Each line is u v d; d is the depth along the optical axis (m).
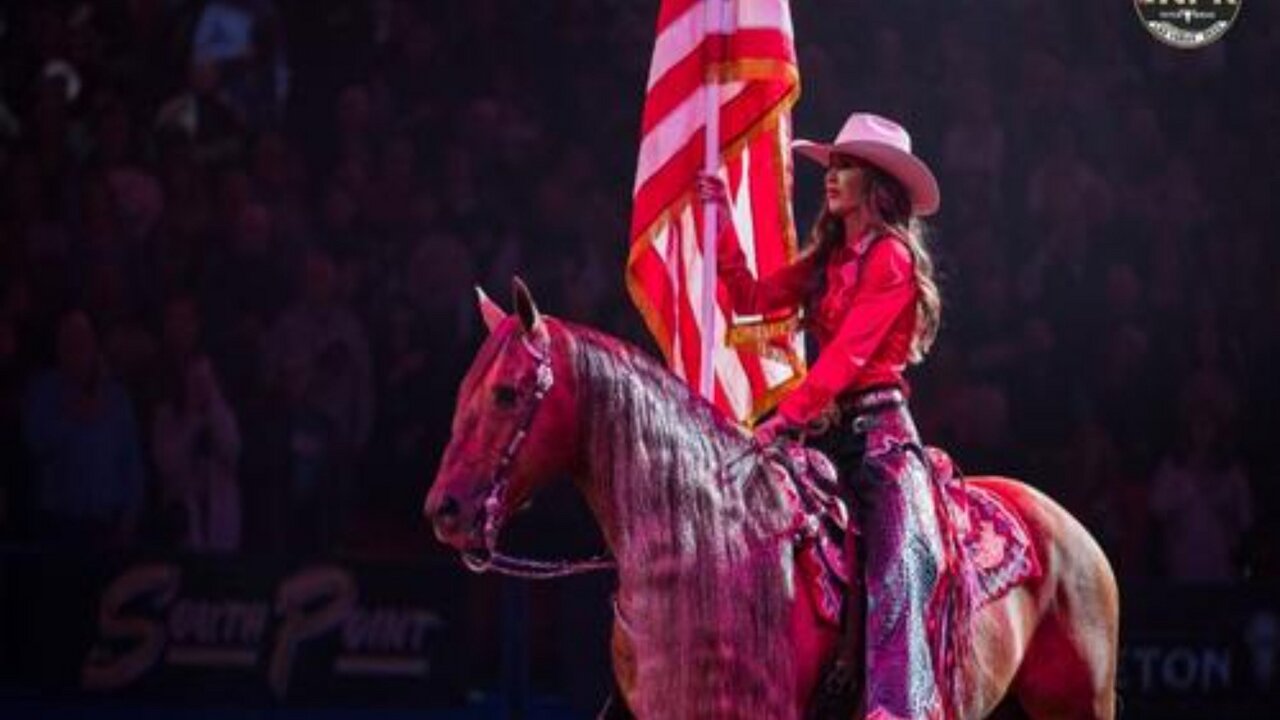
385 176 21.77
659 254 11.79
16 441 18.61
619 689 10.29
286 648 17.92
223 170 21.84
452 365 20.20
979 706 10.95
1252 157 24.67
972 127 23.64
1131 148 24.22
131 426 18.91
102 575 17.59
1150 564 21.16
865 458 10.45
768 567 10.01
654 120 11.89
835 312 10.64
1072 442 21.02
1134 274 22.92
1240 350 22.78
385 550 19.77
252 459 19.19
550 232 21.61
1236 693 19.58
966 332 22.03
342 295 20.38
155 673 17.66
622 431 10.02
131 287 20.30
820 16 24.56
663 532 9.92
